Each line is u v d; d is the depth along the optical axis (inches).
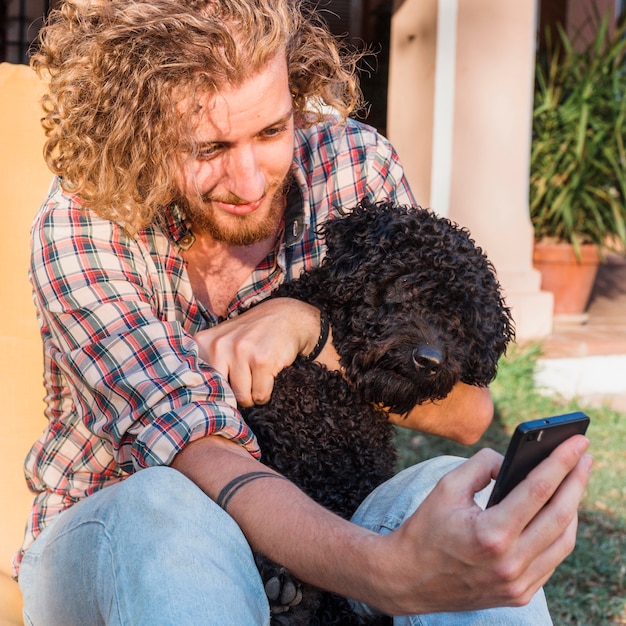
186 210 95.1
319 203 111.7
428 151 246.8
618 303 332.8
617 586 134.6
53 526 82.7
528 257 262.5
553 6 409.1
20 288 103.4
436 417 106.4
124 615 65.4
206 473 75.4
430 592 63.3
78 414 88.4
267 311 99.1
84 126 86.3
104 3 88.1
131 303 85.1
